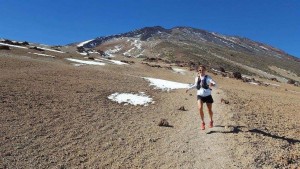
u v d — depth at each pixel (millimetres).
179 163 11422
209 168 11117
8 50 44562
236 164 11297
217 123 15289
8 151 10930
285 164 11656
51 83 21641
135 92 22656
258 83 56406
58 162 10820
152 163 11375
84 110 16375
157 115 17125
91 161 11188
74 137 12812
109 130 14016
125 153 11969
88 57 55312
